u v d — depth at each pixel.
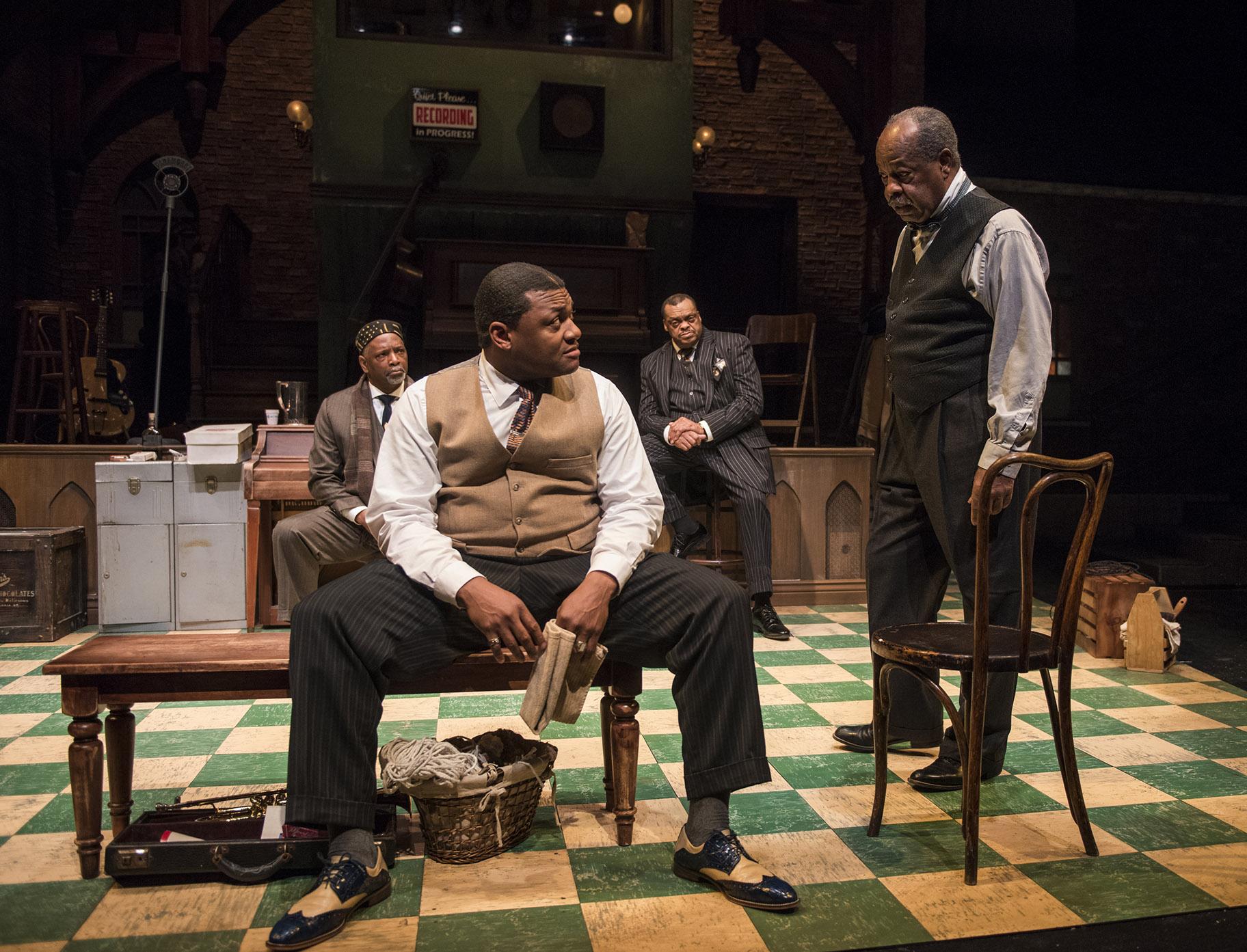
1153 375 10.91
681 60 7.90
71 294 10.87
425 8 7.65
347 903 1.92
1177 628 4.02
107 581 4.49
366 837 2.04
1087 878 2.14
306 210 11.14
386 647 2.05
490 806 2.19
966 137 10.74
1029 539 2.08
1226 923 1.95
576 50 7.73
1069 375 10.88
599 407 2.29
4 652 4.23
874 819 2.38
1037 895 2.06
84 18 10.25
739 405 4.77
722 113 11.43
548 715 2.04
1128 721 3.31
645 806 2.56
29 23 8.77
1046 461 2.03
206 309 8.38
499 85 7.63
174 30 10.44
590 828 2.42
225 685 2.12
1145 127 11.35
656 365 5.02
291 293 11.12
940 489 2.62
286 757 2.90
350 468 3.96
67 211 10.66
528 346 2.16
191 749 2.98
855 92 10.54
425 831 2.22
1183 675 3.93
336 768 2.00
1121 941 1.88
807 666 4.07
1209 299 11.09
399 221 7.47
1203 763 2.90
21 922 1.94
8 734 3.13
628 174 7.86
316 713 2.00
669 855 2.27
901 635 2.32
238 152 10.99
